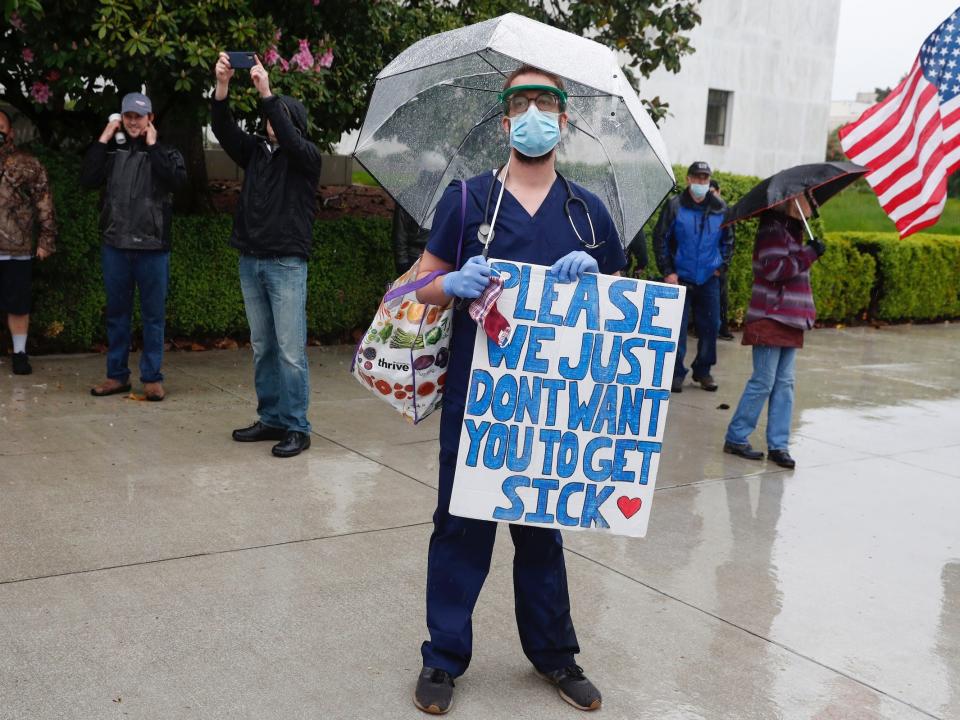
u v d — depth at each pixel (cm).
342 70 794
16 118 807
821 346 1109
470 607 300
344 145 1261
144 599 356
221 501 464
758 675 331
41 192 671
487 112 323
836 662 344
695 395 803
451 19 877
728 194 1112
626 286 277
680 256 796
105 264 624
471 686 313
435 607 301
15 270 673
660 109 1002
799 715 307
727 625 368
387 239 891
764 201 547
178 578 376
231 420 609
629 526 288
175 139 893
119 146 621
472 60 309
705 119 1806
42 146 720
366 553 412
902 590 413
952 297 1399
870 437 689
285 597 365
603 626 361
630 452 285
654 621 368
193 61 669
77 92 733
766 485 558
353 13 795
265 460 534
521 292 274
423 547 422
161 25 671
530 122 271
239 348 839
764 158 1912
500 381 278
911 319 1383
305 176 524
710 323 809
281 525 438
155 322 635
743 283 1145
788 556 446
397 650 331
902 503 538
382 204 1093
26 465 498
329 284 866
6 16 609
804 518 502
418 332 287
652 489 287
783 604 391
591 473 285
